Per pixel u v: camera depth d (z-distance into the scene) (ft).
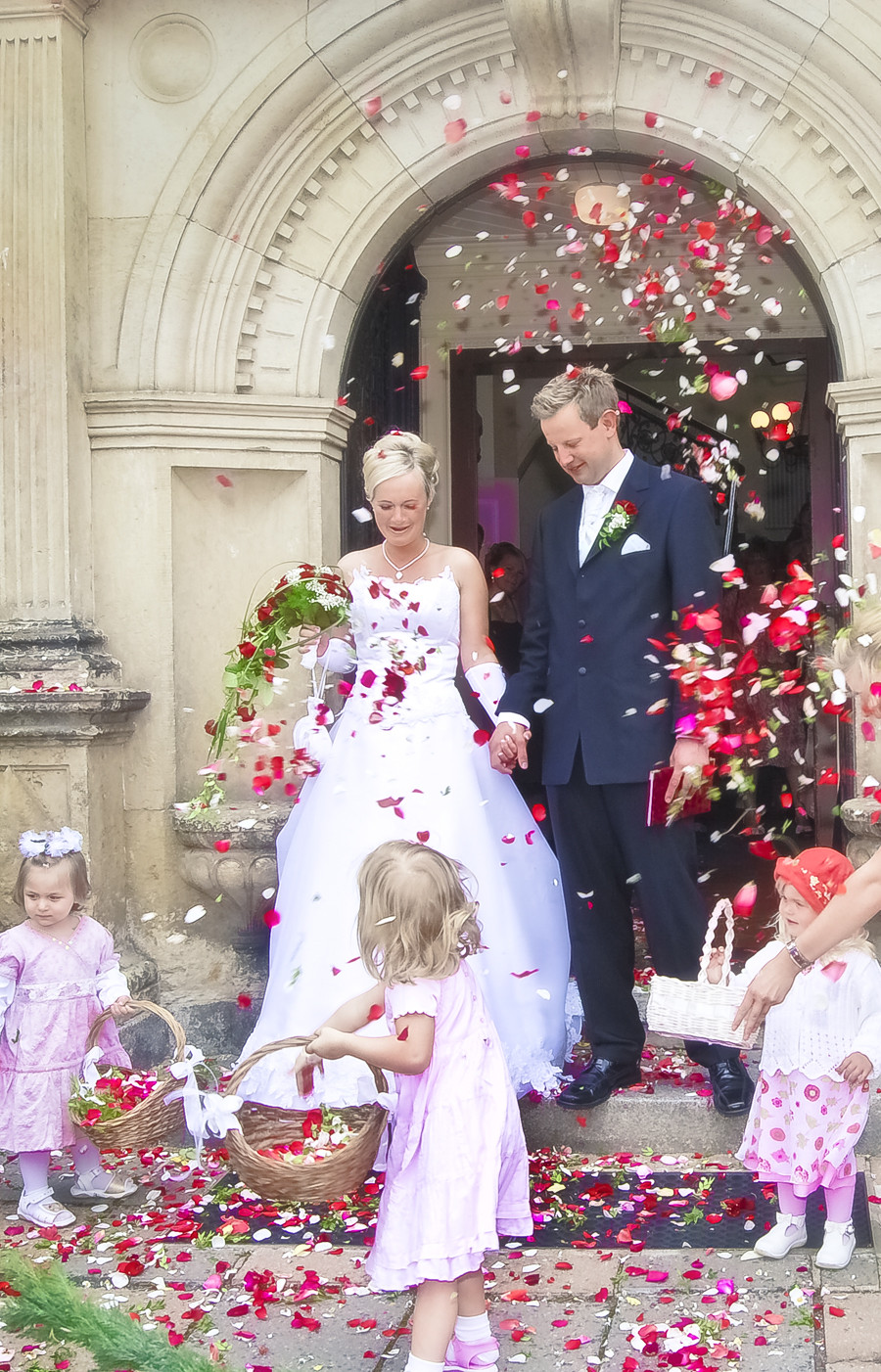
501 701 11.66
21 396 13.89
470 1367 7.47
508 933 11.14
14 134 13.85
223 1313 8.42
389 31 13.75
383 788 11.40
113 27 14.24
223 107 14.08
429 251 22.79
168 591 14.29
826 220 13.28
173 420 14.12
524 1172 7.93
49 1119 10.10
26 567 13.94
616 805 11.05
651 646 11.05
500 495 25.38
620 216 17.74
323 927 10.96
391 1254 7.35
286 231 14.35
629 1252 9.19
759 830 12.78
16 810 13.53
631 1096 11.32
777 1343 7.82
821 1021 8.85
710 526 11.09
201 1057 10.16
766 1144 9.00
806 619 10.87
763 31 13.15
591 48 13.43
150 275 14.24
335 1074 10.41
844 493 13.48
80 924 10.81
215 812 13.82
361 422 15.81
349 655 12.77
